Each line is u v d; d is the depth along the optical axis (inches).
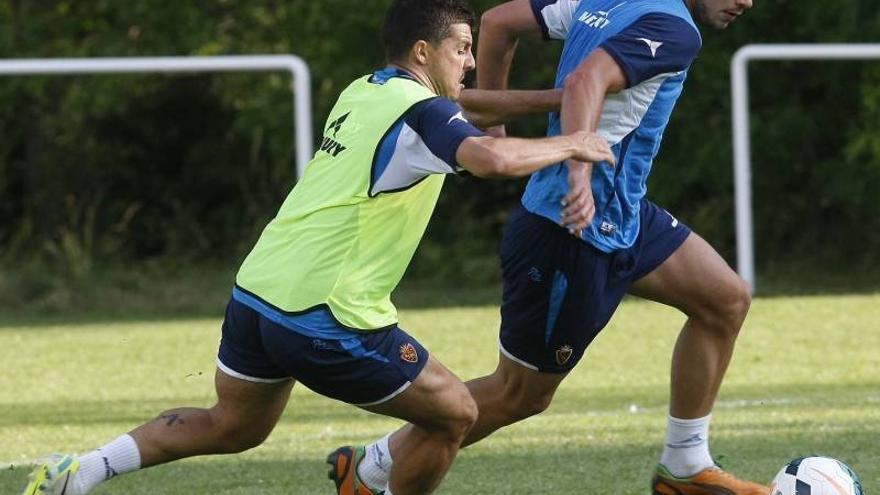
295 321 604.1
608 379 1300.4
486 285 2278.5
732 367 1357.0
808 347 1477.6
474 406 639.8
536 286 720.3
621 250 722.8
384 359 613.0
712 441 954.7
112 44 2453.2
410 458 649.6
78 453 971.9
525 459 901.2
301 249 609.3
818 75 2257.6
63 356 1521.9
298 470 879.1
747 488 757.3
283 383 642.8
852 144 2174.0
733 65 1887.3
